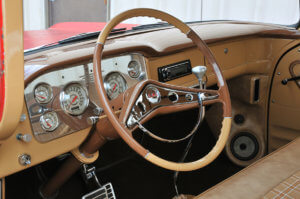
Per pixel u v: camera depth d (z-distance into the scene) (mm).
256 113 1999
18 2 688
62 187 1659
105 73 1220
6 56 705
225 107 1091
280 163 1099
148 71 1347
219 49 1660
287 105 1853
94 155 1293
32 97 1013
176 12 3930
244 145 2035
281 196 900
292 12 1959
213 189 994
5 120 762
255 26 1860
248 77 1922
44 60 1090
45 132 1058
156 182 1876
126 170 1938
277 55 1821
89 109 1167
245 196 933
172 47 1354
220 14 3443
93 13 3707
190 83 1525
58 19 3748
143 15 1059
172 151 2084
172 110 1053
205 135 2174
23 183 1575
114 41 1345
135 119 959
